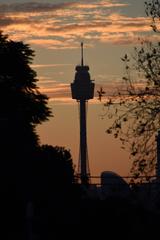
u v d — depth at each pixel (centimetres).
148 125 4925
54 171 10488
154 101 4959
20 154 10506
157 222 6675
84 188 9094
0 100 10750
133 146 4909
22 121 10781
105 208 6956
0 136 10431
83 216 7119
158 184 5003
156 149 4897
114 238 6825
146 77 4962
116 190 5231
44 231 7481
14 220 9350
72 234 7162
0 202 9462
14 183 9919
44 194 9788
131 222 6781
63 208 7600
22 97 10944
